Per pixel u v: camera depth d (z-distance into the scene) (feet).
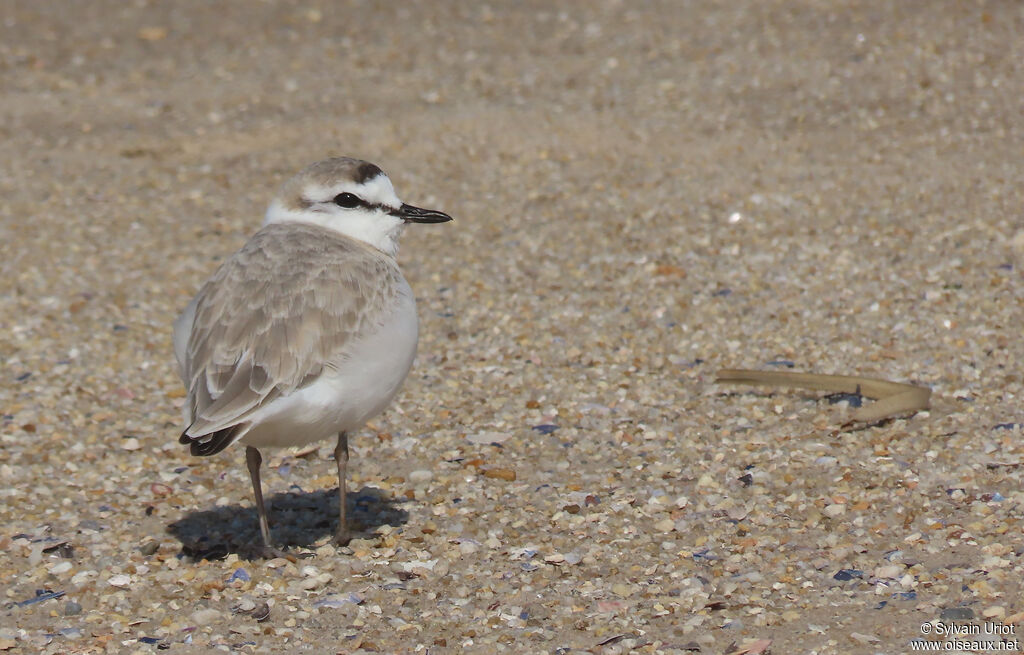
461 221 54.29
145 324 46.24
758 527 29.86
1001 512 29.32
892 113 61.57
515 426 36.88
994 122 59.21
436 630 25.85
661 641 24.81
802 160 57.47
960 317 41.91
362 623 26.35
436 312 45.80
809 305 43.98
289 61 78.23
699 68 70.28
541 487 32.91
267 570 29.12
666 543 29.37
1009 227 48.57
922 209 51.11
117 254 52.90
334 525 31.78
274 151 64.54
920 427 34.78
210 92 73.77
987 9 72.02
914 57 67.31
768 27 74.95
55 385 41.01
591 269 48.60
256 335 27.14
